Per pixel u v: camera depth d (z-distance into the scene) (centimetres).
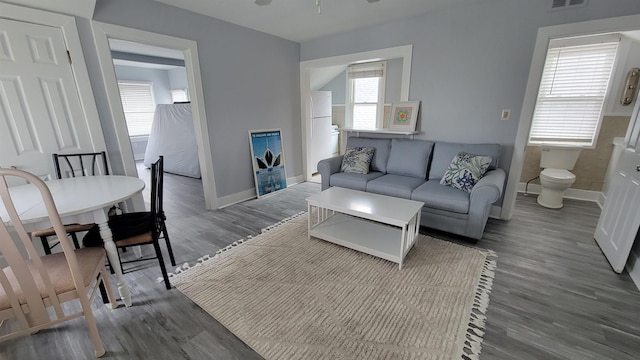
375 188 308
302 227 297
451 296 186
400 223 207
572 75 366
